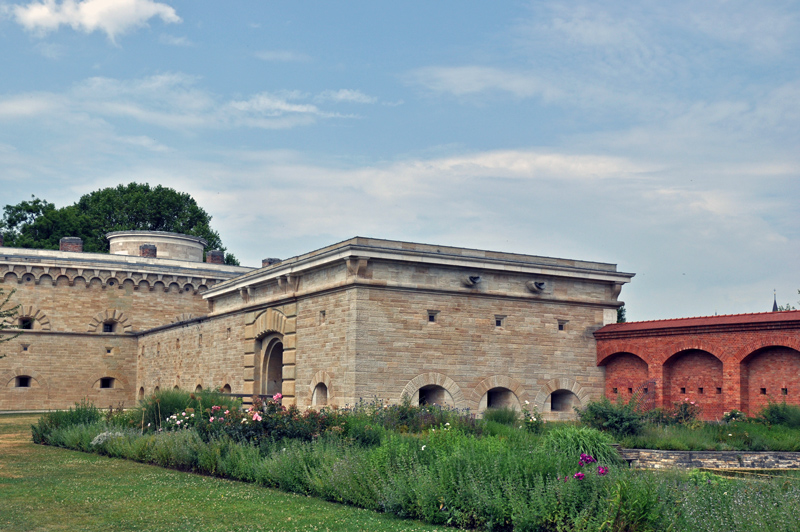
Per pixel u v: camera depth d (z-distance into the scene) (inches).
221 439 856.3
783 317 1120.2
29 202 3186.5
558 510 536.1
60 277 2250.2
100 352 2279.8
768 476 798.5
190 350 1902.1
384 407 1131.9
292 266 1375.5
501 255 1352.1
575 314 1409.9
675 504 529.0
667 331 1286.9
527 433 990.4
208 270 2427.4
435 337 1263.5
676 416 1176.2
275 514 601.3
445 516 578.2
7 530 533.6
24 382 2196.1
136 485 733.9
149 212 3275.1
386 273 1236.5
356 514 605.9
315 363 1312.7
